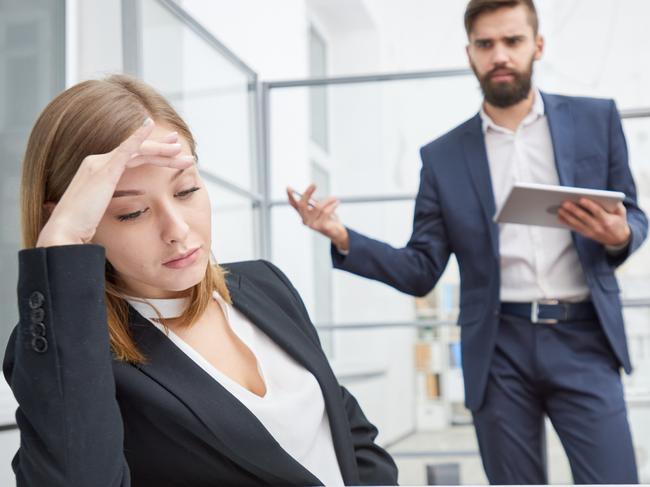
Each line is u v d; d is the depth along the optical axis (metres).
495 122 2.43
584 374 2.25
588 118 2.37
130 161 0.98
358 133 4.90
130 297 1.12
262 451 1.05
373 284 5.31
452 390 7.72
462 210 2.38
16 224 2.25
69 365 0.89
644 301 3.58
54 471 0.88
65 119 1.04
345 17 7.91
